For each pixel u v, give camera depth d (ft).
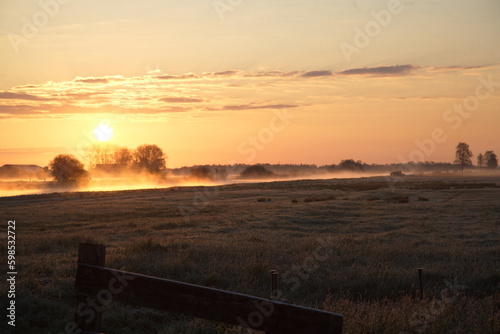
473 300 29.40
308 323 11.84
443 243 65.92
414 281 35.60
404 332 22.41
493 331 22.40
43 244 61.21
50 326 24.12
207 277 35.78
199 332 23.54
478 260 48.60
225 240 66.18
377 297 32.35
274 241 65.05
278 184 359.46
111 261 42.09
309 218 112.16
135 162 475.31
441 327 23.26
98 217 129.29
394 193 220.84
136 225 101.50
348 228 92.02
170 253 48.24
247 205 160.76
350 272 38.50
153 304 13.99
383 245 59.11
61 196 237.04
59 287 31.22
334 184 336.70
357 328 22.17
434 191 233.96
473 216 113.70
